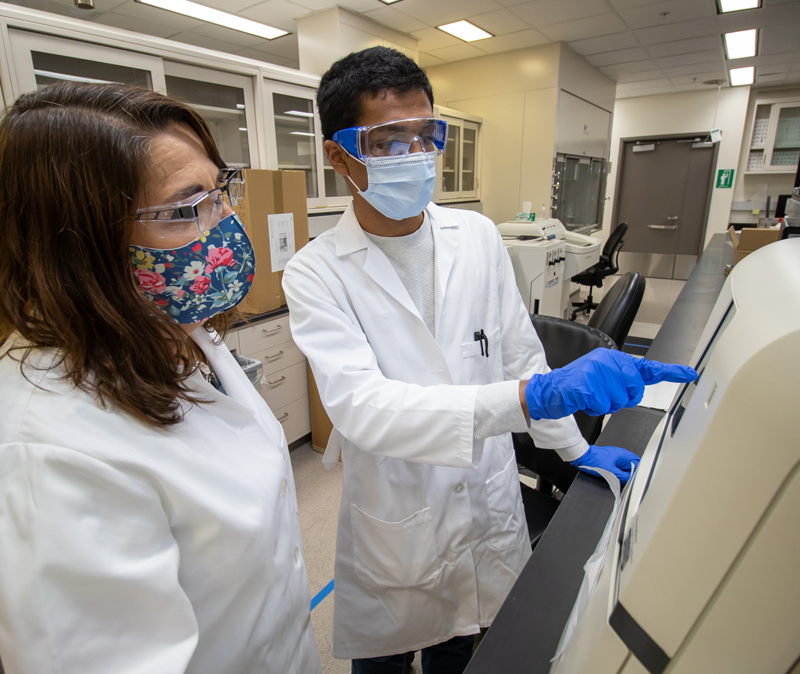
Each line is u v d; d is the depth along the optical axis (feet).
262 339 6.81
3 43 5.11
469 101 15.16
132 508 1.38
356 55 2.54
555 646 1.73
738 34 12.62
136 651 1.36
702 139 20.13
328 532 5.90
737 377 0.73
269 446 2.04
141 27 11.75
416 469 2.95
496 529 3.25
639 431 3.18
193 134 1.73
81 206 1.35
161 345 1.58
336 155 2.82
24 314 1.41
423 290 3.11
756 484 0.73
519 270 11.40
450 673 3.57
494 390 2.09
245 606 1.78
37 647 1.17
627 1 10.39
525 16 11.19
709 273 9.11
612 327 4.54
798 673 0.83
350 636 3.31
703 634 0.86
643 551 0.90
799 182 8.09
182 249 1.69
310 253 2.99
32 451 1.24
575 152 15.61
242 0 10.09
